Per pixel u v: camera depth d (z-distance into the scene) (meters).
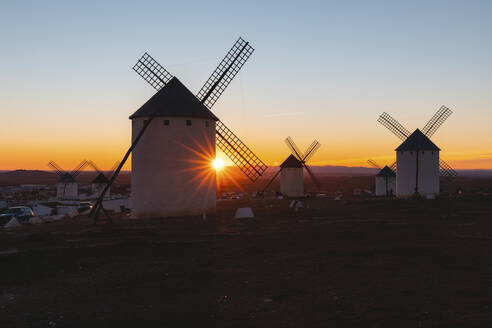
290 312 10.74
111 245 21.77
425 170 59.41
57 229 29.33
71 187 91.81
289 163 75.06
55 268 17.03
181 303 11.84
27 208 40.75
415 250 19.16
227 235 24.69
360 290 12.69
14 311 11.48
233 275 15.09
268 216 35.53
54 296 12.98
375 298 11.79
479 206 41.69
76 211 43.34
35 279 15.32
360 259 17.36
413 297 11.84
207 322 10.16
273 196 78.31
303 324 9.81
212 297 12.38
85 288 13.88
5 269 16.92
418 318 10.01
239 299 12.09
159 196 35.38
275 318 10.30
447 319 9.90
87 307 11.69
